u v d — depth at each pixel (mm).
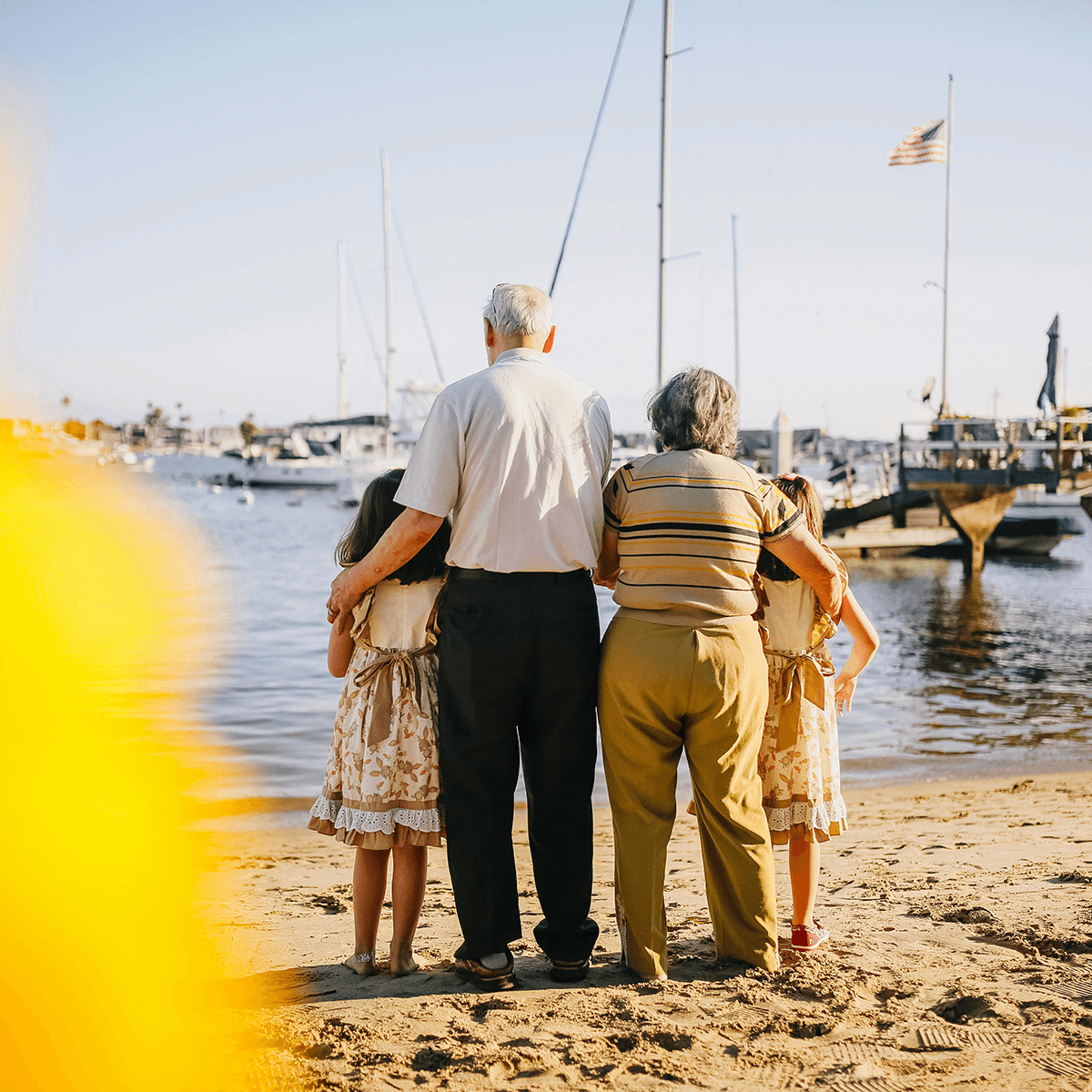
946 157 29766
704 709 2945
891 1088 2271
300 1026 2619
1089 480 22859
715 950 3244
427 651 3164
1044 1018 2656
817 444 49781
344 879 5129
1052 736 9680
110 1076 1664
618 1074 2348
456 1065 2393
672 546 2949
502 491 2855
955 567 28250
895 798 7293
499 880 2963
